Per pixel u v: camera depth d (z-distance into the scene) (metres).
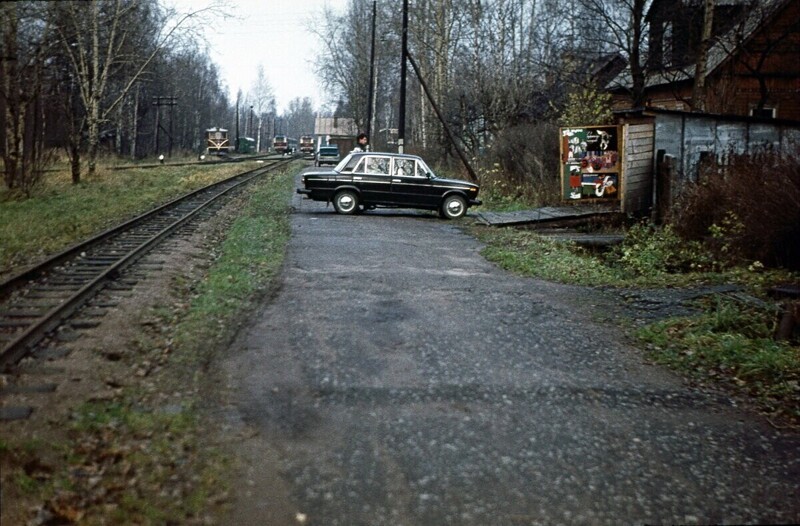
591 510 4.86
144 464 5.02
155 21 36.88
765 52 26.25
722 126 18.81
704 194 15.88
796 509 5.16
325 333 8.42
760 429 6.60
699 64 22.89
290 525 4.40
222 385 6.62
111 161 46.06
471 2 34.06
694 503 5.11
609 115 25.02
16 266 11.78
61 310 8.40
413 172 21.72
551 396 6.89
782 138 18.58
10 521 4.23
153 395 6.30
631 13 28.31
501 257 14.54
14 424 5.44
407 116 63.16
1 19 15.13
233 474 4.97
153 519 4.34
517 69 33.03
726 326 9.59
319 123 83.69
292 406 6.24
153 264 11.91
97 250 13.22
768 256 13.59
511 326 9.26
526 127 27.69
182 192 27.19
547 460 5.54
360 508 4.64
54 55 28.66
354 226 18.78
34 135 23.81
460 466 5.32
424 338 8.44
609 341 9.00
